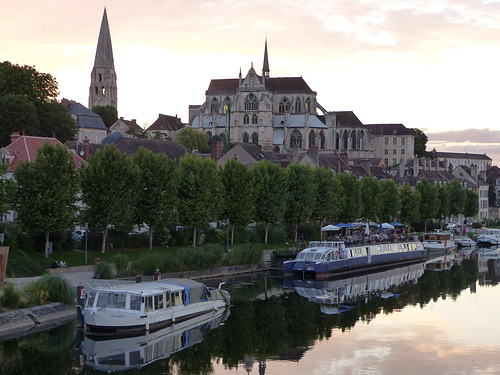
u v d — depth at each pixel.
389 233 117.44
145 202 82.94
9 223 72.69
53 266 67.69
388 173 192.38
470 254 128.62
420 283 83.94
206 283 76.38
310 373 44.47
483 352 49.31
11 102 121.81
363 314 62.84
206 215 87.44
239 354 48.91
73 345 49.25
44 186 71.88
